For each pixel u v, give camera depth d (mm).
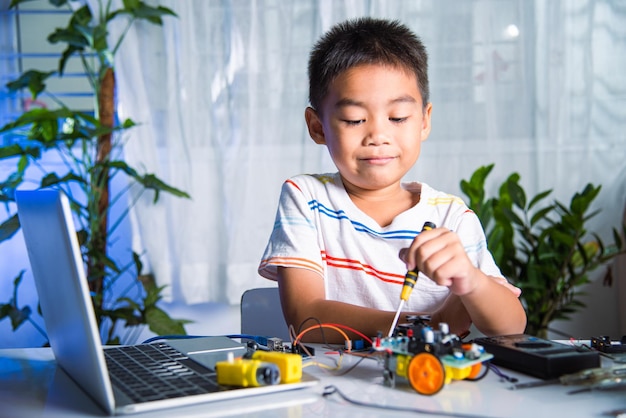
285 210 1236
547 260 2346
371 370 827
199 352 906
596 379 741
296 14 2592
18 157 2660
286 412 669
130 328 2658
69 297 672
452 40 2609
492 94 2611
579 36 2631
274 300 1414
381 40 1128
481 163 2631
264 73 2596
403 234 1204
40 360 952
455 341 774
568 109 2645
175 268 2598
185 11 2545
